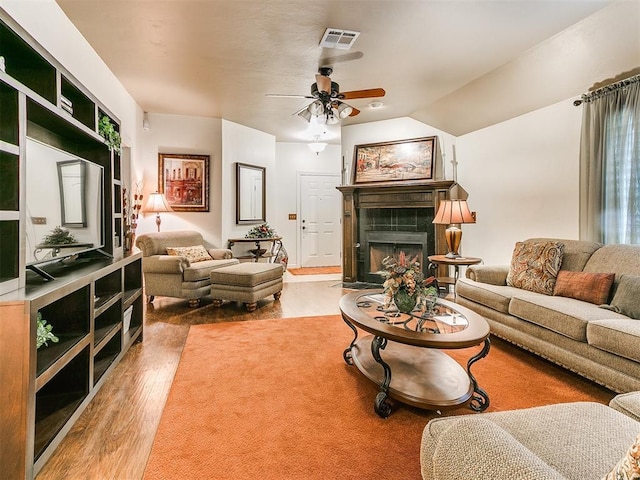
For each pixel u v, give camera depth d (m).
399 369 2.20
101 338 2.19
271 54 3.20
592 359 2.06
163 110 4.96
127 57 3.27
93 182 2.53
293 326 3.41
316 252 7.50
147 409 1.93
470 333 1.82
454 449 0.80
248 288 3.93
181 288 4.08
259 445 1.61
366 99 4.39
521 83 3.49
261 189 6.15
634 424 1.03
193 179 5.27
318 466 1.48
